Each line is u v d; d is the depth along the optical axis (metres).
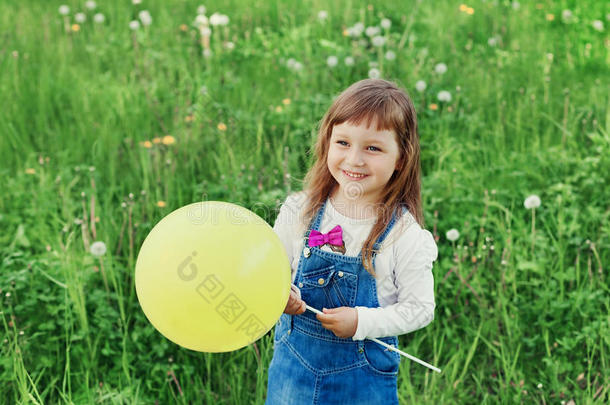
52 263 3.25
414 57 5.63
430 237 2.04
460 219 3.75
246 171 4.11
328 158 1.99
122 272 3.33
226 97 5.08
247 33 6.31
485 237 3.60
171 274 1.67
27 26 6.36
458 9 6.86
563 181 4.20
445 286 3.30
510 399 2.87
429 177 4.10
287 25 6.61
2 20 6.52
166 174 3.96
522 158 4.36
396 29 6.36
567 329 3.13
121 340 3.03
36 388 2.76
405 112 1.94
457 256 3.37
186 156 4.30
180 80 5.39
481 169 4.23
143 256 1.75
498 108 4.98
